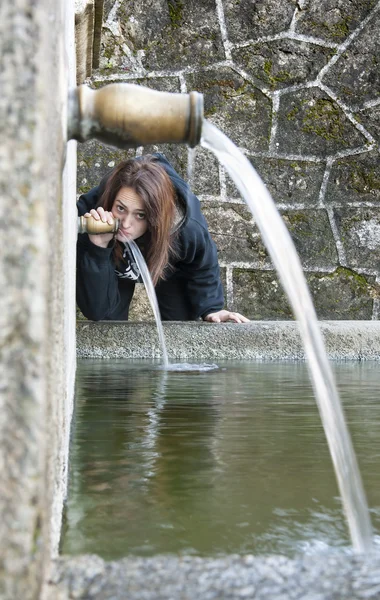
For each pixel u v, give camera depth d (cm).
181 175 533
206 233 383
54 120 67
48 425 60
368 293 545
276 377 272
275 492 112
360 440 154
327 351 364
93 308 361
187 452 140
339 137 552
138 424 171
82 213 368
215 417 180
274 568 62
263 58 546
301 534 92
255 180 124
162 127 89
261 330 359
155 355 355
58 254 80
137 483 118
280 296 538
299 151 548
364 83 554
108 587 59
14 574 52
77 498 108
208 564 63
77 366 313
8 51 52
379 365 338
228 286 533
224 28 542
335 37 552
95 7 319
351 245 548
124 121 88
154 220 338
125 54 529
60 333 90
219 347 358
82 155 517
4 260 52
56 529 80
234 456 137
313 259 544
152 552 85
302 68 549
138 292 512
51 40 62
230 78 542
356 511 102
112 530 93
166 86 534
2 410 52
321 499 108
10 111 52
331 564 63
